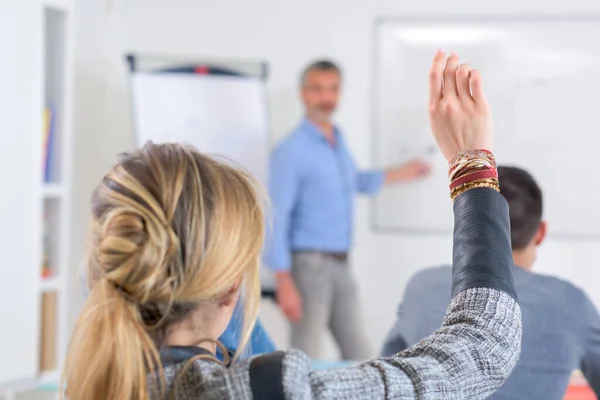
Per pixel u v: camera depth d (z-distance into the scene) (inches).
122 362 29.3
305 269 156.0
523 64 169.2
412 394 29.5
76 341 30.7
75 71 171.0
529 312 59.9
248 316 32.5
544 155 169.0
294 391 28.9
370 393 29.4
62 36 142.9
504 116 170.1
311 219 156.3
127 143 180.1
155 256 29.5
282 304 152.6
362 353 159.5
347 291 159.0
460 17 170.7
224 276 30.1
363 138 174.1
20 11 130.1
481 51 170.4
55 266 142.9
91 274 32.1
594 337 60.2
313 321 155.8
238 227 30.7
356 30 173.3
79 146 173.0
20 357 131.6
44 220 143.6
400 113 173.0
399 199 173.3
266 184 169.8
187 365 30.4
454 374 30.1
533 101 169.0
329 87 157.8
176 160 31.5
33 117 132.6
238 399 29.0
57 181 142.7
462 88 36.2
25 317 132.2
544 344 59.4
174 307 31.0
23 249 131.6
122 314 29.7
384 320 174.4
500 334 31.2
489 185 34.4
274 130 175.6
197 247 29.9
